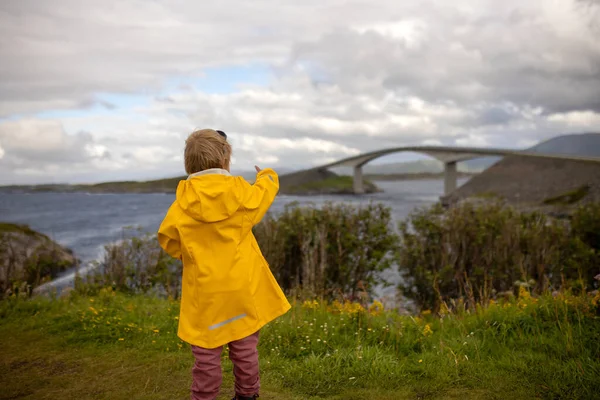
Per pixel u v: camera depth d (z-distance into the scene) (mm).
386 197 94062
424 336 4016
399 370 3273
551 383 2863
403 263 8766
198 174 2365
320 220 8023
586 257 7816
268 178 2607
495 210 8992
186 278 2363
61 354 4090
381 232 8125
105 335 4520
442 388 2971
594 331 3592
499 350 3561
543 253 7727
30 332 4809
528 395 2777
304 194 143500
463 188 87000
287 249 8242
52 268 11625
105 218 38781
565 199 42375
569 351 3355
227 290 2311
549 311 4070
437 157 107125
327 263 7816
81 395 3154
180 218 2283
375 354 3533
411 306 8352
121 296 7070
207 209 2266
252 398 2531
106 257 8898
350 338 4043
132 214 44500
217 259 2314
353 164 140250
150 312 5492
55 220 36750
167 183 173125
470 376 3104
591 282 7836
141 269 8695
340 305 5250
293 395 2992
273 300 2523
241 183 2406
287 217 8461
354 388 3066
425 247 8688
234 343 2428
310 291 6629
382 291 9664
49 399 3102
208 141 2434
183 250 2312
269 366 3516
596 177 63562
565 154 79438
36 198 103500
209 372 2357
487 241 8289
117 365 3746
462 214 8773
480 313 4402
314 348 3854
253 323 2395
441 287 8266
